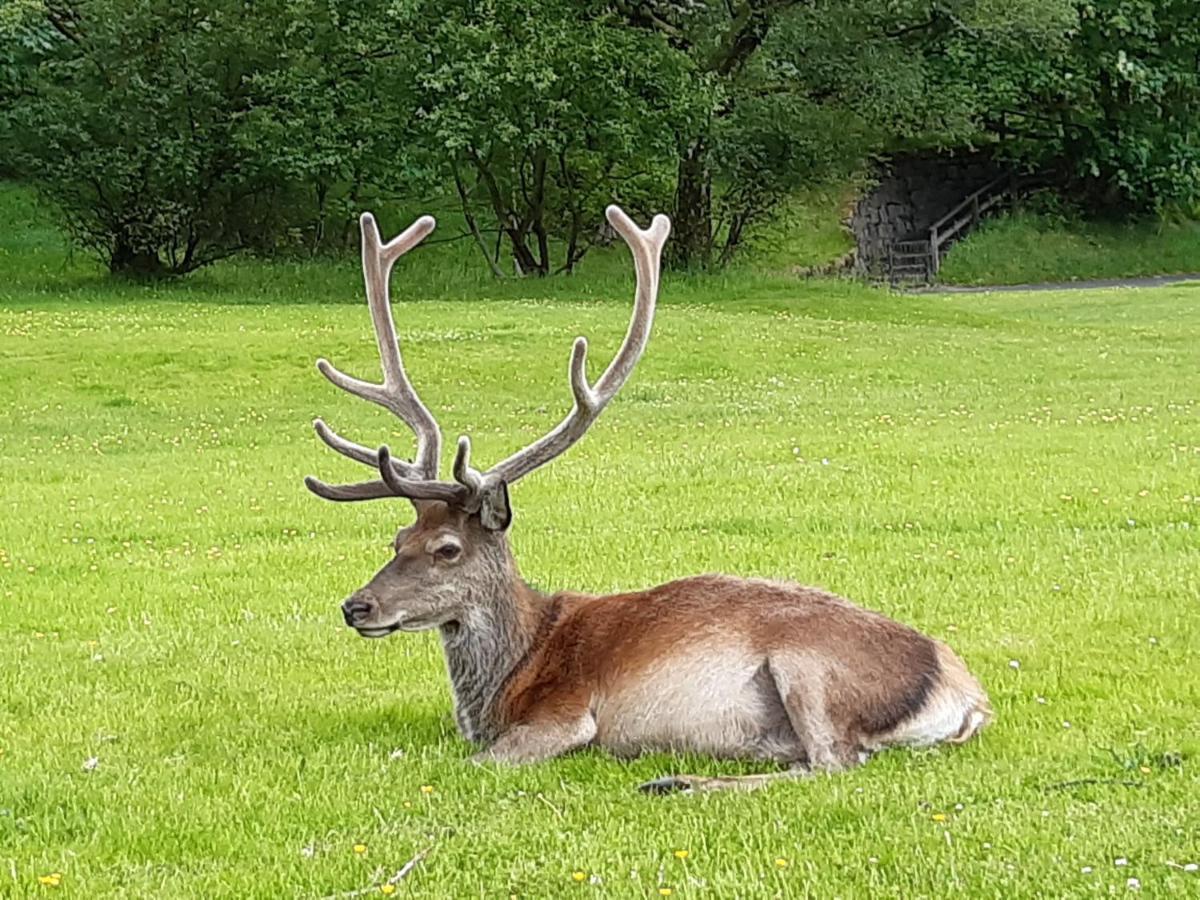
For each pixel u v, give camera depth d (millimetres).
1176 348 25203
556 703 6250
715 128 36750
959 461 14102
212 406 20562
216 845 5441
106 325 26531
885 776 5750
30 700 7484
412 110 36844
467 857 5223
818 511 11859
